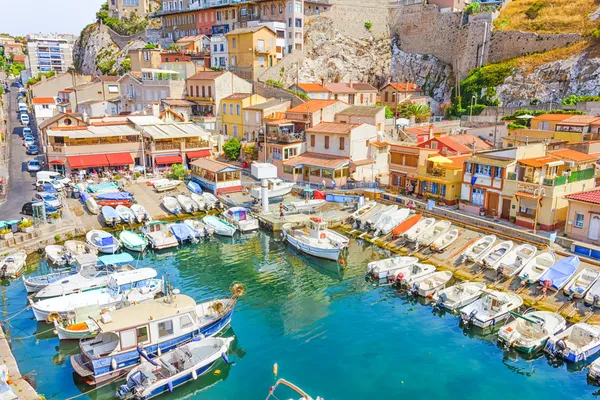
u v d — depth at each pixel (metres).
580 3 109.94
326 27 121.12
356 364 31.78
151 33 144.88
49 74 150.25
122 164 72.62
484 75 107.12
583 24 103.25
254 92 96.69
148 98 100.19
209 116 91.25
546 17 111.31
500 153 53.66
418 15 128.62
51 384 29.44
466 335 35.34
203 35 126.12
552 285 38.53
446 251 47.62
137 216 56.62
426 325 36.72
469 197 55.97
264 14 119.25
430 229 51.38
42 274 43.94
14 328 35.38
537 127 73.44
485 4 125.81
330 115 80.75
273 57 107.00
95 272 41.09
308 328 36.22
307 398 25.66
